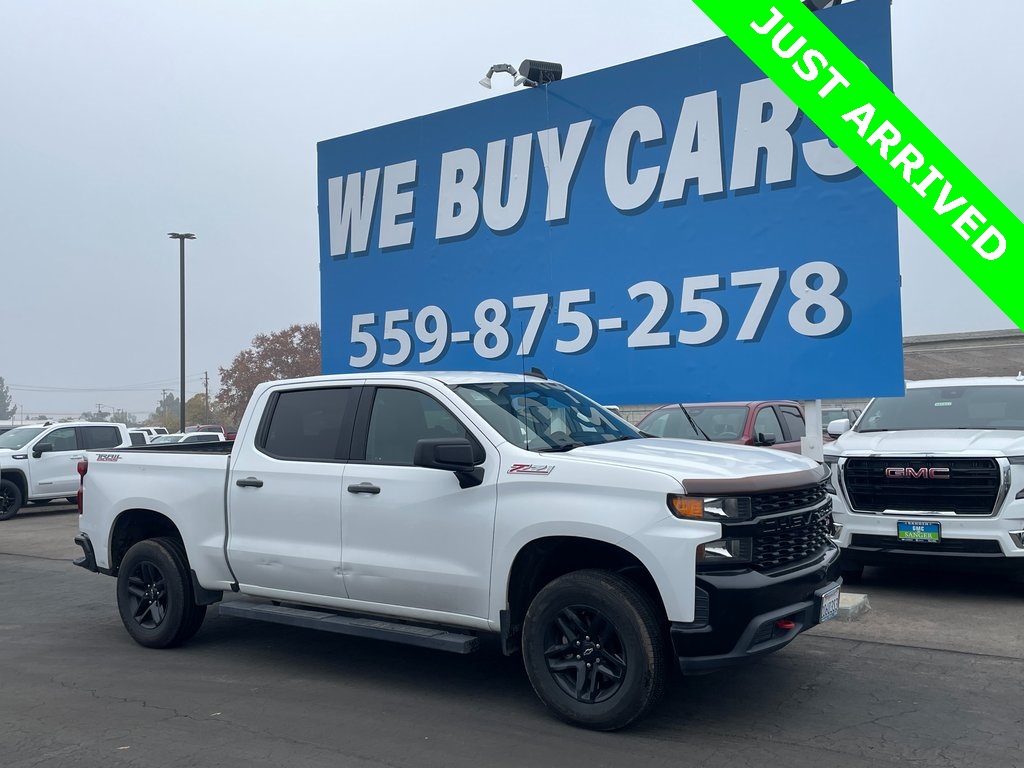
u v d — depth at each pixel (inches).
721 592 173.3
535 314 372.2
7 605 337.7
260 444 245.0
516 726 192.1
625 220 347.3
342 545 222.4
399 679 229.8
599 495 185.5
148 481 265.9
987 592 309.6
